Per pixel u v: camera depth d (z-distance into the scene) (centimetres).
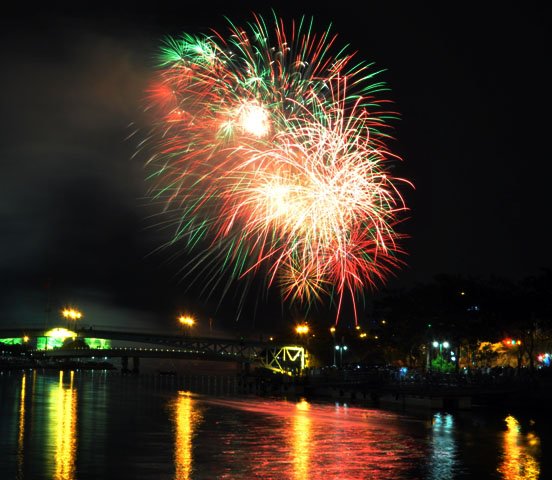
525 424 7719
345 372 12975
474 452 5822
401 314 13388
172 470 4941
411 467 5184
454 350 13500
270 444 6147
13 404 10000
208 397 12294
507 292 11925
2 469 4906
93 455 5459
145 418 8212
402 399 9994
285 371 16925
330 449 5916
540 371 10494
